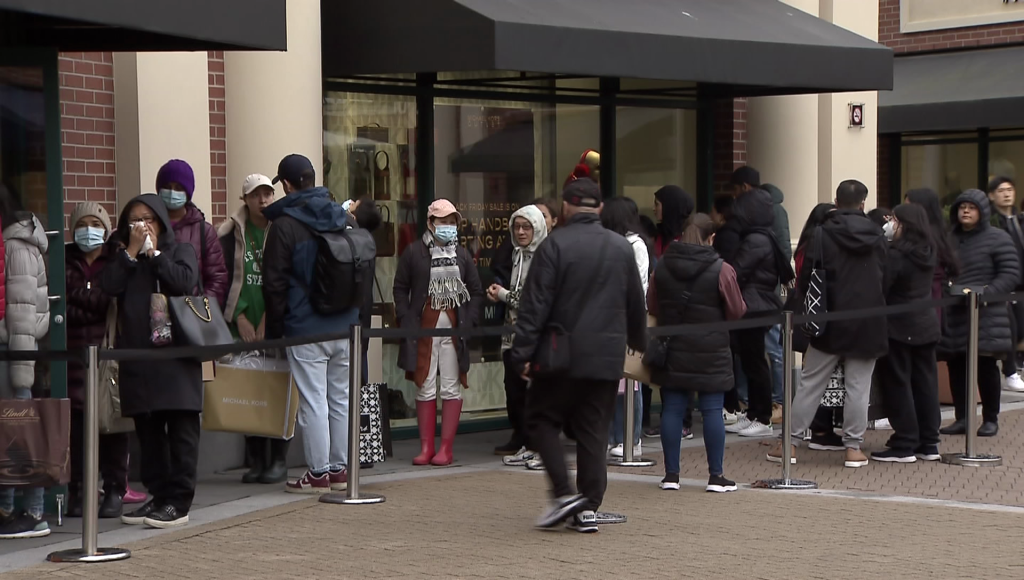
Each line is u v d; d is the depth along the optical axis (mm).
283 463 11047
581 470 8992
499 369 14547
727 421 14586
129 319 8984
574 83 14836
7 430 8305
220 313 9266
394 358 13812
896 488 10891
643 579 7684
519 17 11570
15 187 9398
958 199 13492
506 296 12242
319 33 12242
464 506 9961
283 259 10055
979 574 7832
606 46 12000
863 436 12375
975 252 13328
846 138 16984
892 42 23734
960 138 22797
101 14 8539
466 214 14133
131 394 8969
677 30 12711
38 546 8711
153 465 9320
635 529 9109
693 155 16094
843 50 14023
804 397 11867
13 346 8742
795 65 13602
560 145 14844
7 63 9344
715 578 7707
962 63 22516
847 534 8953
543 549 8477
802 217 16188
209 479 11227
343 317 10250
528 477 11359
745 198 13398
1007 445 13141
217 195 11953
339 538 8852
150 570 8000
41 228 8953
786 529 9117
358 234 10258
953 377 13797
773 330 14266
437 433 13953
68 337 9445
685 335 10367
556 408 8992
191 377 9102
